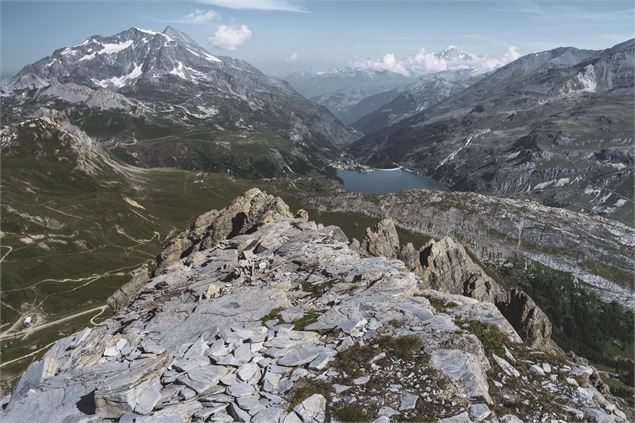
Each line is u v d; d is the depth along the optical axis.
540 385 26.55
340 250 49.78
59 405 24.75
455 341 27.84
